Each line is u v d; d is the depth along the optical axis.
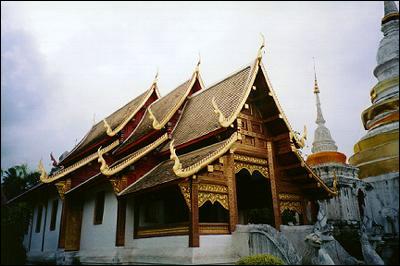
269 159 17.09
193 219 13.52
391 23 12.50
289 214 22.20
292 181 18.09
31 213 27.02
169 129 20.00
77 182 21.95
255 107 17.58
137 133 23.03
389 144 10.85
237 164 15.87
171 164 17.12
